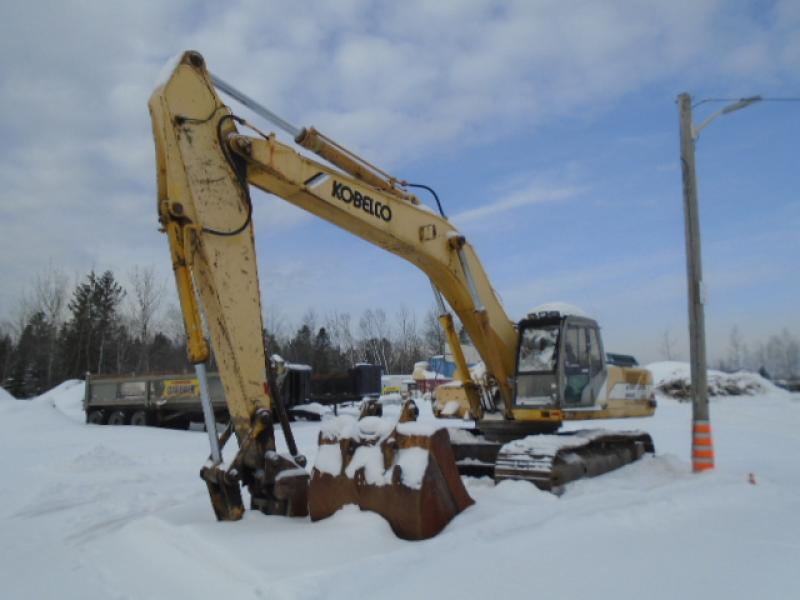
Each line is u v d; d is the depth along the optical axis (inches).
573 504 252.8
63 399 1240.8
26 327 1958.7
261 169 253.0
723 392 1154.7
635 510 241.4
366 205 291.6
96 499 333.1
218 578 169.9
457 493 228.2
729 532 216.4
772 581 166.2
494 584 162.9
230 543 189.6
